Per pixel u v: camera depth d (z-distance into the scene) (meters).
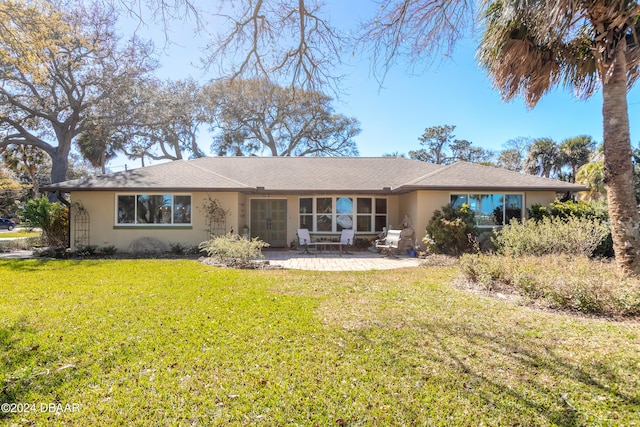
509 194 13.12
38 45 10.28
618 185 5.82
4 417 2.61
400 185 13.68
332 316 4.94
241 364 3.44
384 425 2.56
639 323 4.65
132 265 9.53
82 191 12.73
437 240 11.69
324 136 31.36
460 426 2.55
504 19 5.76
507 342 3.99
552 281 5.47
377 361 3.52
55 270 8.66
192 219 13.07
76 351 3.69
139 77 22.20
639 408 2.73
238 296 6.05
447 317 4.90
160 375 3.21
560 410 2.72
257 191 13.74
